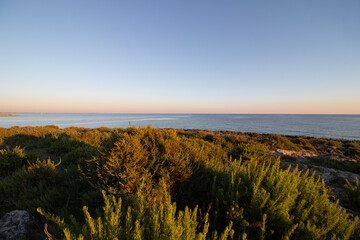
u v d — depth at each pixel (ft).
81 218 7.74
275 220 6.25
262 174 8.12
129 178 8.06
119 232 4.93
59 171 12.56
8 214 7.57
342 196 12.55
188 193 8.62
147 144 10.48
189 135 45.24
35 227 7.36
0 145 22.45
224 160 20.39
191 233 4.99
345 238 5.34
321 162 25.63
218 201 7.36
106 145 10.30
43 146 24.32
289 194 6.82
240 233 5.91
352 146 46.24
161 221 5.21
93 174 9.96
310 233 5.50
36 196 9.41
